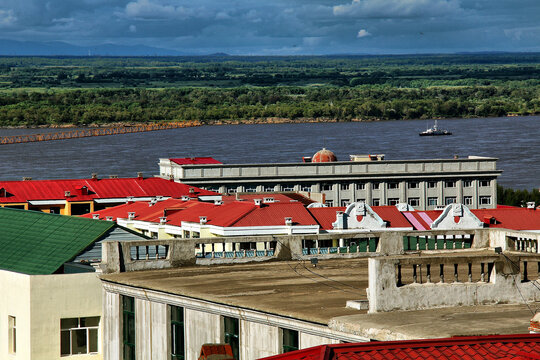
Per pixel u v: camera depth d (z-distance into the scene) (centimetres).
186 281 9644
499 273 7700
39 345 10200
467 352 5494
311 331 7494
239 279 9750
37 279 10188
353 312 7688
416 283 7506
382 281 7344
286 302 8294
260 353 8094
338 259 11144
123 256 10388
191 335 8906
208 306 8594
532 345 5631
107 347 10088
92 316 10388
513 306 7662
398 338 6531
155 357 9375
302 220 19188
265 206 19500
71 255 11100
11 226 12169
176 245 10600
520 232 11425
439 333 6500
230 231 18525
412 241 12756
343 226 19525
